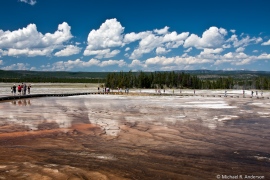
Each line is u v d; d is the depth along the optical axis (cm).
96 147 1148
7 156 981
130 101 3878
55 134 1415
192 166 901
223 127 1686
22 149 1091
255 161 966
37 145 1169
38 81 19775
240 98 4947
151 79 13462
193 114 2348
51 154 1021
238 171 859
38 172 810
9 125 1664
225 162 950
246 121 1947
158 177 797
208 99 4525
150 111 2566
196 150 1115
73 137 1348
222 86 13662
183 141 1286
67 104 3234
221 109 2806
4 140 1258
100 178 777
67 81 19675
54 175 789
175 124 1789
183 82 13575
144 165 902
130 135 1416
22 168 843
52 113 2303
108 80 12106
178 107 3005
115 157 992
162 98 4728
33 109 2600
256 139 1341
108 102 3641
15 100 3800
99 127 1644
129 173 824
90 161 935
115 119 1995
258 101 4088
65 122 1820
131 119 2005
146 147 1159
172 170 858
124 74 13025
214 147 1170
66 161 930
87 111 2500
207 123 1841
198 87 13512
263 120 1997
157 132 1506
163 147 1162
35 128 1577
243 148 1157
